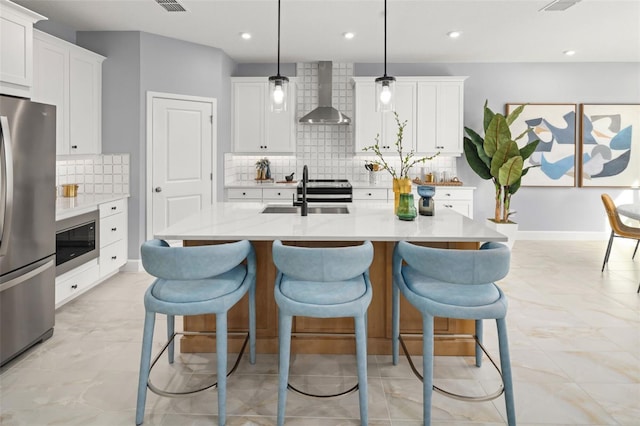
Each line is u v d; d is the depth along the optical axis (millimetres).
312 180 6254
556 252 5645
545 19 4402
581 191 6379
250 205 3580
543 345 2898
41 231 2836
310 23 4484
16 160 2578
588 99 6258
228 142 5820
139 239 4746
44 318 2904
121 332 3104
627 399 2240
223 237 2256
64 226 3475
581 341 2965
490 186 6344
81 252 3773
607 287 4195
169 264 1958
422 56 5840
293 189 5645
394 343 2605
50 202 2918
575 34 4906
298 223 2662
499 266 1890
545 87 6234
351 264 1951
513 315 3459
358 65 6145
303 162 6312
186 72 5062
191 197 5195
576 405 2184
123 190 4715
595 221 6410
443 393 2008
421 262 1960
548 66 6215
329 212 3496
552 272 4711
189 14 4211
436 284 2076
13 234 2576
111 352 2777
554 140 6285
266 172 6113
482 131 6266
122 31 4633
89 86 4426
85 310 3551
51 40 3812
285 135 5941
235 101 5898
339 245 2639
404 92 5887
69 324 3246
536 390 2324
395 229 2449
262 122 5910
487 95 6242
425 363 1979
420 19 4383
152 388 2049
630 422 2043
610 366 2602
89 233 3908
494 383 2398
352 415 2105
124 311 3531
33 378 2439
